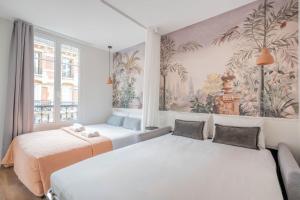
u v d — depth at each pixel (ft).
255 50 7.75
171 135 9.28
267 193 3.58
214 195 3.49
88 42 13.52
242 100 8.11
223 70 8.77
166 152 6.24
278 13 7.16
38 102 11.53
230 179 4.18
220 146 7.11
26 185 6.68
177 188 3.71
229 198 3.40
